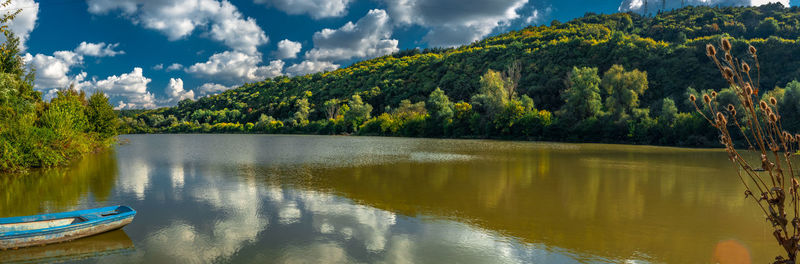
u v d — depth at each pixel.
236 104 170.00
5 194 15.90
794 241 3.41
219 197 15.45
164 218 12.23
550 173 23.30
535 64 110.69
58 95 35.78
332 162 29.45
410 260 9.00
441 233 10.98
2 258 8.60
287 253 9.37
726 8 146.12
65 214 10.16
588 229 11.45
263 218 12.34
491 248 9.81
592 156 35.91
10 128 21.98
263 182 19.23
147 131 136.38
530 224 11.96
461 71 130.75
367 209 13.66
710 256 9.30
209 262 8.80
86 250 9.29
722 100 53.88
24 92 31.22
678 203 14.91
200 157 33.41
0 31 15.57
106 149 42.03
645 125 58.62
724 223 12.12
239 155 35.91
